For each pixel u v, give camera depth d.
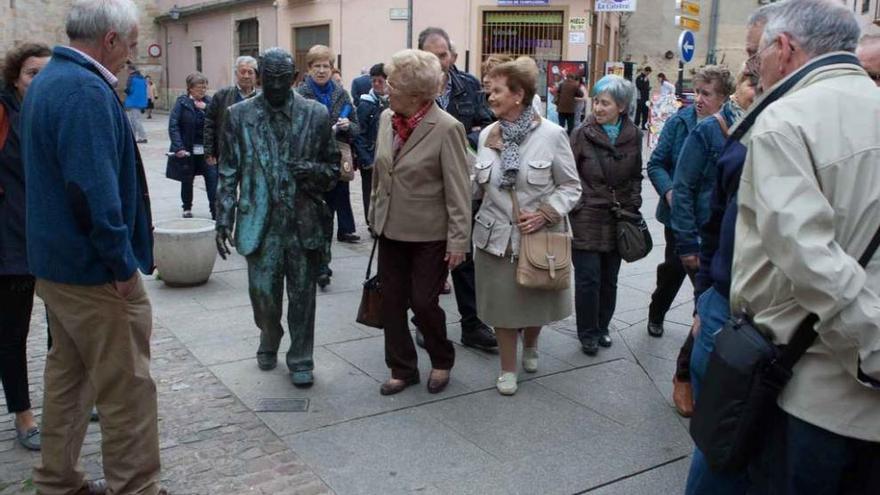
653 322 5.56
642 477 3.59
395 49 21.09
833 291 2.01
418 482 3.49
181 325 5.54
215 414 4.11
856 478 2.34
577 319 5.16
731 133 2.71
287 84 4.27
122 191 2.89
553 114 17.34
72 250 2.80
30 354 4.91
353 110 7.22
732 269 2.49
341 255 7.81
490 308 4.38
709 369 2.44
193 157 9.66
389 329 4.42
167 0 33.25
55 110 2.69
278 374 4.67
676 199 4.17
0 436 3.82
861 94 2.21
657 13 28.91
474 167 4.51
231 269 7.17
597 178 4.95
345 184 8.19
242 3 26.64
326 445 3.81
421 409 4.24
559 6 18.50
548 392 4.52
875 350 2.04
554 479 3.55
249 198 4.35
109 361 2.96
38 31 32.66
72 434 3.17
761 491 2.47
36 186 2.80
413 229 4.21
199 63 31.14
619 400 4.43
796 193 2.09
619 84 4.91
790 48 2.36
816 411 2.21
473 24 19.33
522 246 4.25
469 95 5.31
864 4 14.83
